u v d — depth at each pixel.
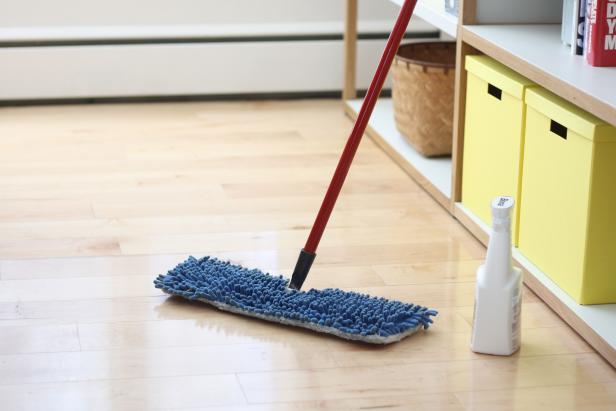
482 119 2.36
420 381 1.73
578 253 1.92
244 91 3.76
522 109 2.13
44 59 3.60
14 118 3.46
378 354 1.82
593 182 1.84
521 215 2.18
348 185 2.79
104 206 2.60
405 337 1.89
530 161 2.11
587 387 1.71
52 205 2.60
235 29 3.72
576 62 2.01
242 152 3.10
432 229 2.47
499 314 1.80
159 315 1.98
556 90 1.89
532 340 1.89
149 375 1.74
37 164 2.95
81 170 2.89
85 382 1.72
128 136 3.26
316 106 3.69
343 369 1.77
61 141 3.19
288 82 3.77
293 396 1.67
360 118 1.98
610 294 1.92
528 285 2.11
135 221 2.49
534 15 2.41
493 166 2.31
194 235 2.41
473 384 1.72
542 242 2.08
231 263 2.23
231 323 1.95
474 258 2.29
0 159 2.99
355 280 2.15
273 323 1.94
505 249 1.78
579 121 1.86
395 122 3.08
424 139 2.86
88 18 3.71
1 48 3.57
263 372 1.75
